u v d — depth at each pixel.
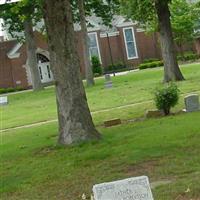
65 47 15.40
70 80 15.42
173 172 10.40
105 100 29.06
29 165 13.52
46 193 10.40
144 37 77.69
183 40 67.94
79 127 15.34
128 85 38.22
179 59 68.69
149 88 32.44
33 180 11.68
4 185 11.62
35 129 21.66
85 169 12.01
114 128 17.78
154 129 15.95
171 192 8.96
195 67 49.00
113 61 77.12
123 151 13.23
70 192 10.18
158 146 13.12
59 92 15.50
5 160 14.95
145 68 66.88
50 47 15.59
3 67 70.06
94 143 15.00
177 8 66.75
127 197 6.32
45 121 24.45
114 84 41.56
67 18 15.45
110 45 77.12
